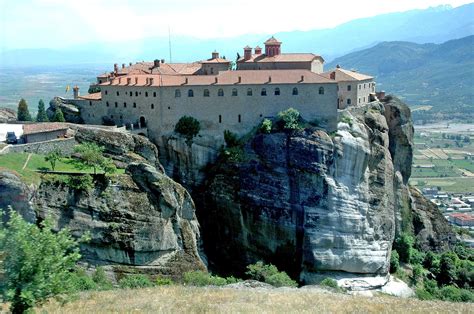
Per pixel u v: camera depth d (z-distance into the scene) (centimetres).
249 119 13238
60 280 5019
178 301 6494
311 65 14912
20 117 15088
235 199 12731
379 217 13450
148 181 10606
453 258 14375
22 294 4738
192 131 13150
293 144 12600
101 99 13650
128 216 10150
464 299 11600
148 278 10031
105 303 6294
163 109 13125
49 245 4897
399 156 15600
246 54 15538
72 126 11856
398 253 14675
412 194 16538
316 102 13075
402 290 12644
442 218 16650
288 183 12506
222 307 6247
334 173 12619
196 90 13125
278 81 13100
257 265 11475
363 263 12469
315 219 12275
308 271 12250
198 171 13312
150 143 12262
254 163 12769
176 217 11012
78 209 9669
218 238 13025
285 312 6191
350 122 13262
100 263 9906
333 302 6956
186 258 10969
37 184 9362
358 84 14662
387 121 15525
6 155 10019
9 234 4828
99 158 10506
